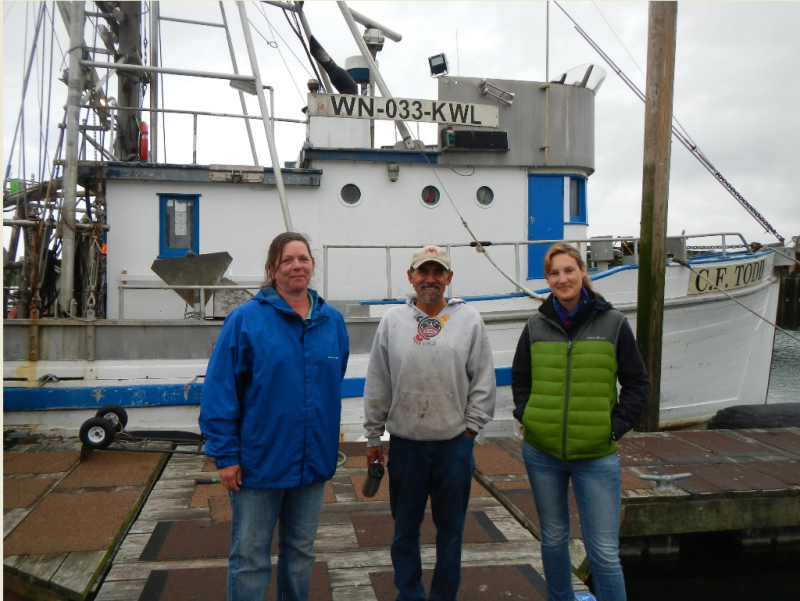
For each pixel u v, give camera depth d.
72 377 6.39
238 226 7.86
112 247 7.58
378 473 3.21
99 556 3.81
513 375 3.25
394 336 3.13
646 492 5.11
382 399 3.22
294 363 2.67
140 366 6.47
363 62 10.48
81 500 4.72
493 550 4.04
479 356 3.15
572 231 8.91
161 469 5.62
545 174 8.76
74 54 6.54
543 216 8.78
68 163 6.54
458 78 8.45
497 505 4.82
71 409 6.39
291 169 7.88
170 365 6.51
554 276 2.97
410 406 3.06
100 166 7.44
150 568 3.75
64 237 6.53
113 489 4.99
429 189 8.41
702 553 5.70
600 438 2.89
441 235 8.40
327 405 2.77
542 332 3.07
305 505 2.79
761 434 7.00
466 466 3.09
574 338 2.98
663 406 8.29
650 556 5.44
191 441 6.13
